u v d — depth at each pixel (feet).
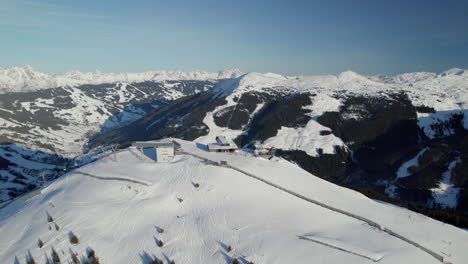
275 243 180.24
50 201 230.48
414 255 180.45
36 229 193.67
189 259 168.25
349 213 229.04
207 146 344.28
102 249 173.47
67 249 172.14
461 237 211.00
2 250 177.78
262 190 247.29
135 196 227.61
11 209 245.24
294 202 237.25
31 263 161.58
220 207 219.00
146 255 169.99
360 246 183.42
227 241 182.39
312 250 175.73
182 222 202.28
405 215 239.09
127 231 190.19
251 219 205.57
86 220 198.39
